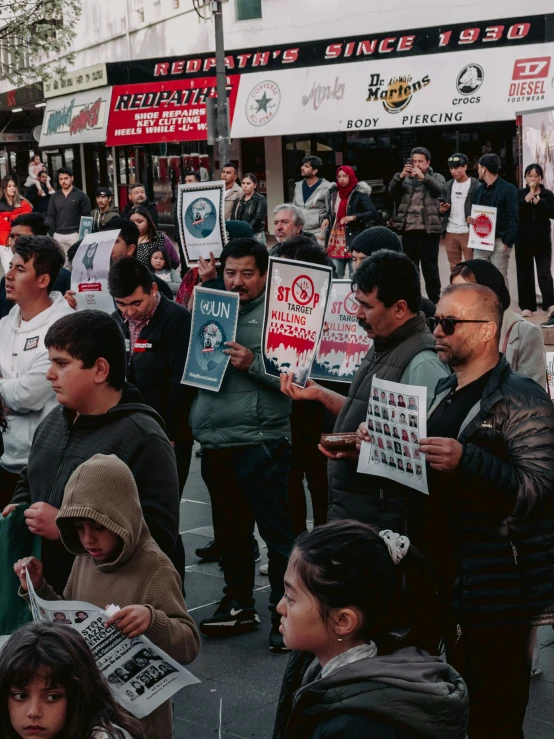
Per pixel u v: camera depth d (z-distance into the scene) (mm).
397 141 21594
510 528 3330
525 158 12375
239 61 21953
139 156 28672
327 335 5691
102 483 2969
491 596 3332
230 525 5461
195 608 5781
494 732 3373
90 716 2521
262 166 24562
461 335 3480
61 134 28781
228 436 5211
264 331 4824
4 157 39438
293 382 4801
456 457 3262
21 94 33812
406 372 3883
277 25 21500
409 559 2324
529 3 17359
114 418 3568
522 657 3381
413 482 3490
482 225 12078
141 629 2848
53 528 3326
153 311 5738
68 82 28656
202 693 4797
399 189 13633
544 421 3371
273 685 4859
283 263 4781
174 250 10367
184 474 6000
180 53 24781
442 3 18438
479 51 17844
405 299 3926
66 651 2479
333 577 2184
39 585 3236
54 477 3598
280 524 5242
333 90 19953
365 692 2131
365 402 4039
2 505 5004
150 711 2877
